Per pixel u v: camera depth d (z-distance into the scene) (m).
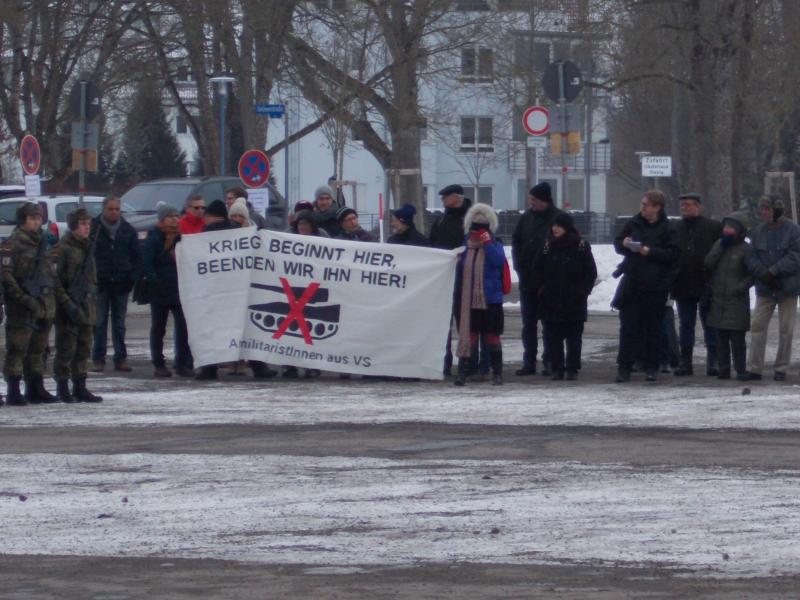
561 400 16.92
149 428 15.05
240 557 9.45
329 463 12.87
